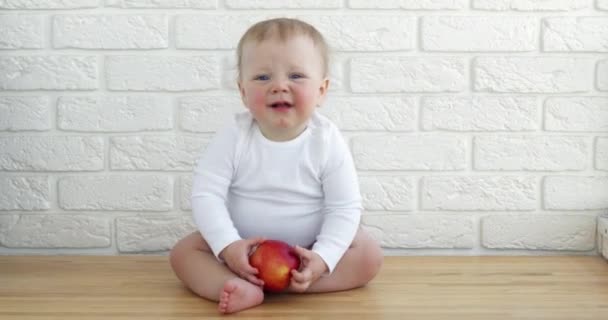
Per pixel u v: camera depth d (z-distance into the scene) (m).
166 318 1.47
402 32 1.95
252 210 1.72
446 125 1.97
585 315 1.49
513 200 2.00
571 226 2.01
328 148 1.71
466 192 1.99
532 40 1.96
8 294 1.62
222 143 1.71
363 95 1.96
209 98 1.96
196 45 1.94
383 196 1.99
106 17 1.94
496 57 1.96
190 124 1.96
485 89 1.97
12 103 1.95
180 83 1.95
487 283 1.73
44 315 1.47
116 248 2.00
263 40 1.63
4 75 1.94
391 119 1.97
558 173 2.00
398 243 2.01
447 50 1.96
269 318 1.48
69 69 1.95
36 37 1.94
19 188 1.97
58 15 1.93
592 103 1.97
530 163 1.99
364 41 1.95
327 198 1.72
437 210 2.00
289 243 1.73
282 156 1.70
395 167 1.98
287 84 1.62
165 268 1.87
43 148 1.96
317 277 1.61
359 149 1.97
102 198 1.98
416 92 1.97
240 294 1.50
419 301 1.59
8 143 1.96
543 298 1.61
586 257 1.99
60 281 1.73
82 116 1.96
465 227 2.00
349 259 1.67
